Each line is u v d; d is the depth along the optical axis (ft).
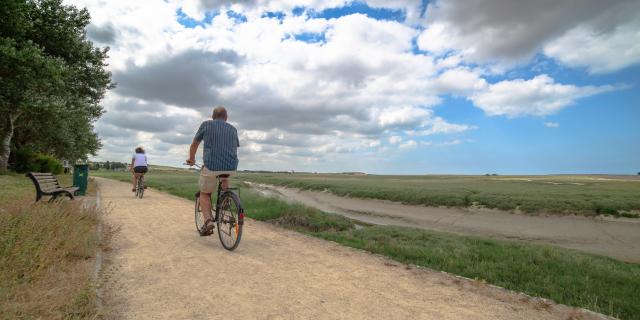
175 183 90.33
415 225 61.00
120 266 14.75
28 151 97.55
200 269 15.12
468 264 19.85
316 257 18.63
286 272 15.48
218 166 18.86
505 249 25.68
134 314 10.32
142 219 27.81
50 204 21.81
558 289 16.33
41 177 28.63
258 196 55.57
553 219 62.64
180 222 27.09
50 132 95.76
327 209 79.10
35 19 69.26
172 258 16.58
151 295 11.89
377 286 14.35
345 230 36.73
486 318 11.66
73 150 114.42
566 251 29.04
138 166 47.11
